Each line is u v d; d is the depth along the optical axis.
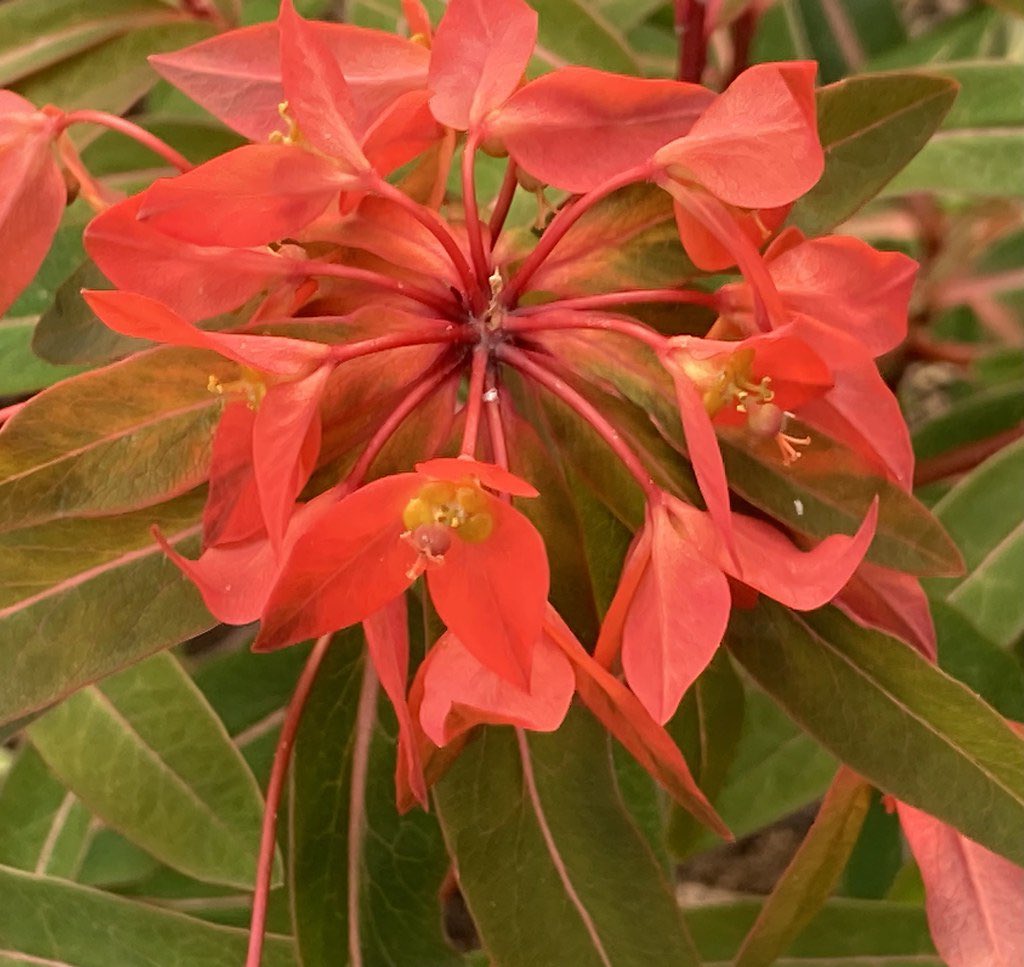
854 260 0.16
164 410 0.16
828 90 0.18
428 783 0.16
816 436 0.17
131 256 0.15
